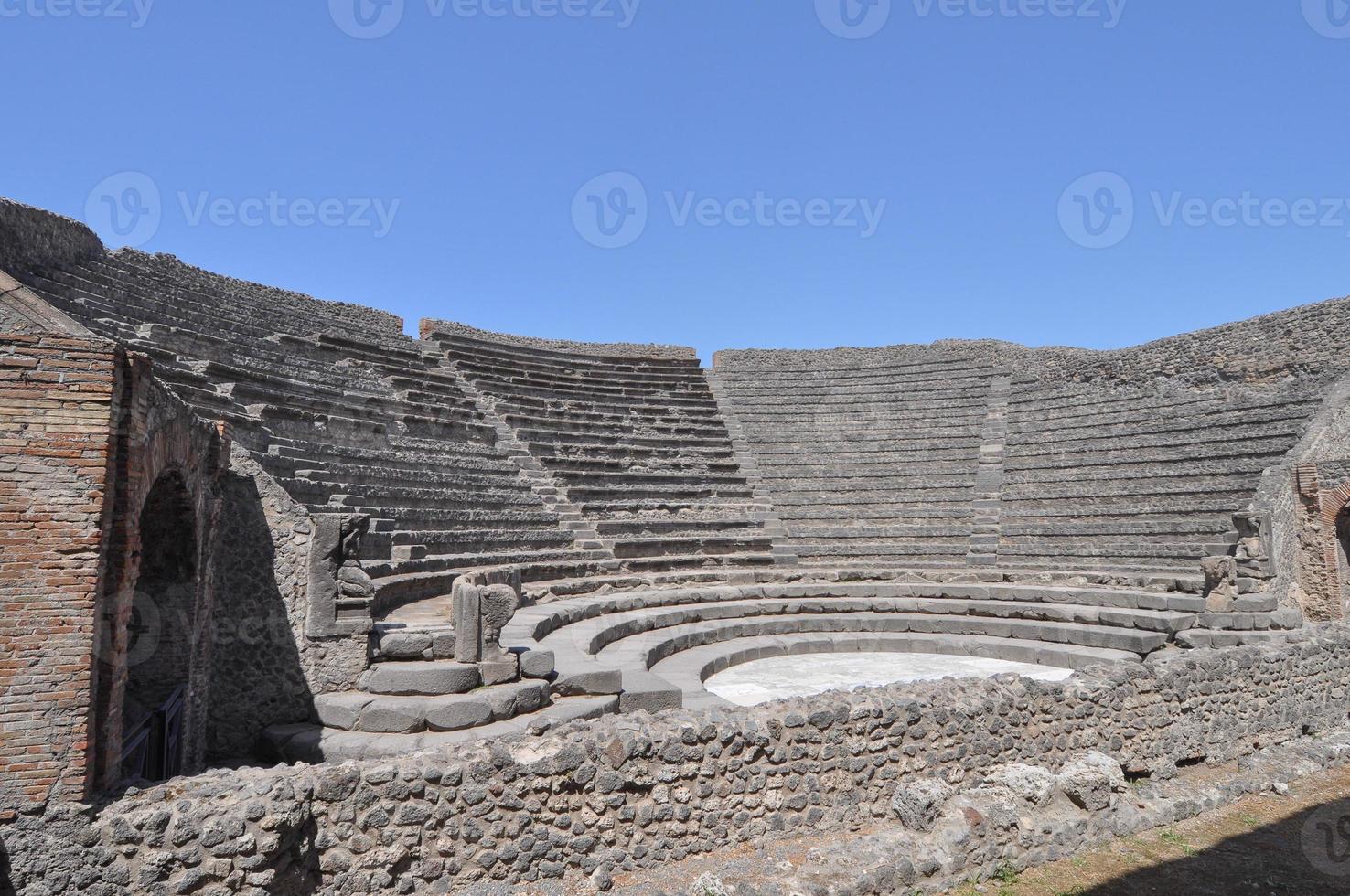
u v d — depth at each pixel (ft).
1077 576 61.31
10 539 18.45
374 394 71.97
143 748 23.04
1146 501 67.67
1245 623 48.91
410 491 55.42
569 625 47.73
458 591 30.73
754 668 48.85
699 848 23.13
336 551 30.63
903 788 25.43
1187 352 80.33
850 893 21.50
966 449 86.17
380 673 29.37
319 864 19.48
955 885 23.58
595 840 21.88
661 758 22.93
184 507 26.55
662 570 66.90
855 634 58.59
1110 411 82.74
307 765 20.88
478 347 98.27
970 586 62.23
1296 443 62.54
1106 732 31.63
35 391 18.99
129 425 20.22
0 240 48.42
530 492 70.59
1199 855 26.50
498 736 25.86
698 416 100.01
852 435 94.12
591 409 93.40
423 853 20.24
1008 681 30.22
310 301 87.25
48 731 18.31
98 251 62.13
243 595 29.96
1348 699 40.63
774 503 82.12
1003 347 105.19
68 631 18.62
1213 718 35.12
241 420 48.29
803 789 24.80
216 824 18.60
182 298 65.46
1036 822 26.04
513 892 20.43
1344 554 59.93
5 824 17.97
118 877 18.25
